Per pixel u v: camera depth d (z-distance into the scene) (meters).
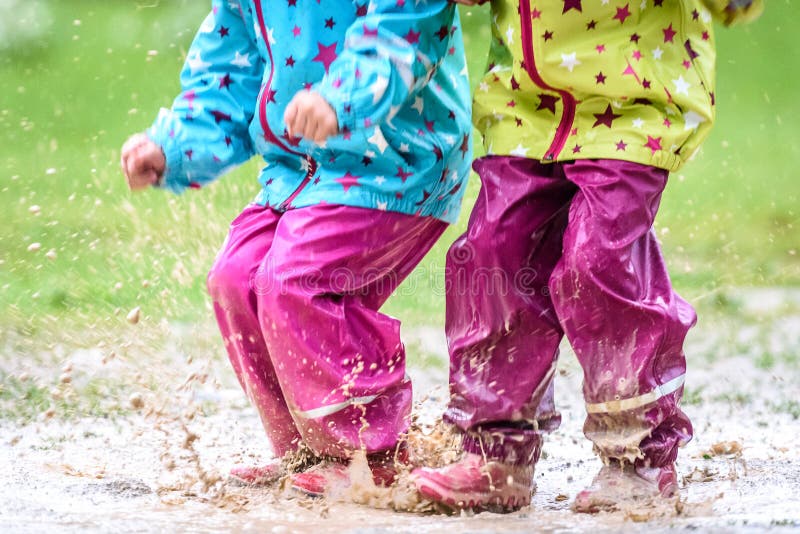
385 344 6.90
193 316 12.84
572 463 7.99
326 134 6.36
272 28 7.05
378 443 6.77
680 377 6.52
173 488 7.07
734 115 28.22
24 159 22.20
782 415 9.51
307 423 6.74
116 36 30.95
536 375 6.63
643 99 6.34
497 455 6.57
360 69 6.37
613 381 6.36
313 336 6.67
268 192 7.21
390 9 6.55
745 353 12.27
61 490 6.97
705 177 23.02
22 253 15.59
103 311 12.96
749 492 6.86
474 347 6.64
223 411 9.60
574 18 6.26
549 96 6.48
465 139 7.26
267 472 7.23
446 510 6.45
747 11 6.69
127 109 26.19
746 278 16.34
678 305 6.63
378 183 6.87
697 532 5.76
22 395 9.90
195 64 7.54
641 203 6.29
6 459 7.86
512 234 6.52
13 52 29.92
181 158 7.35
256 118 7.21
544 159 6.46
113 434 8.71
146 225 15.70
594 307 6.27
